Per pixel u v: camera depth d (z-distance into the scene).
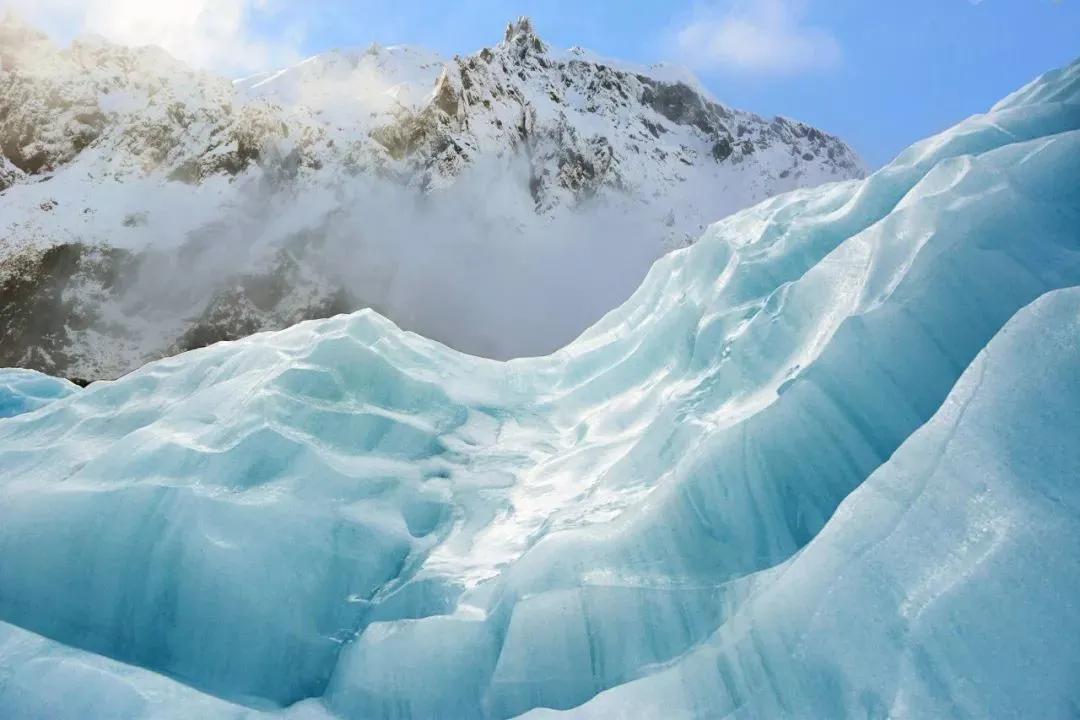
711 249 7.82
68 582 5.54
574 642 4.54
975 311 4.62
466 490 6.66
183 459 6.11
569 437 7.71
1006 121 5.95
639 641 4.41
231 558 5.39
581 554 4.92
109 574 5.53
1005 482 3.30
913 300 4.79
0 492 6.04
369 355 7.77
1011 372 3.62
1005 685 2.86
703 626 4.25
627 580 4.66
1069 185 4.85
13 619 5.39
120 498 5.78
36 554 5.60
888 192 6.41
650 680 4.00
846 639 3.37
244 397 6.99
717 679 3.80
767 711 3.48
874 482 3.80
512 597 4.84
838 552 3.66
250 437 6.25
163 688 4.45
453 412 7.86
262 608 5.26
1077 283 4.32
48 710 4.30
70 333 113.62
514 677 4.50
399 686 4.69
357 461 6.56
